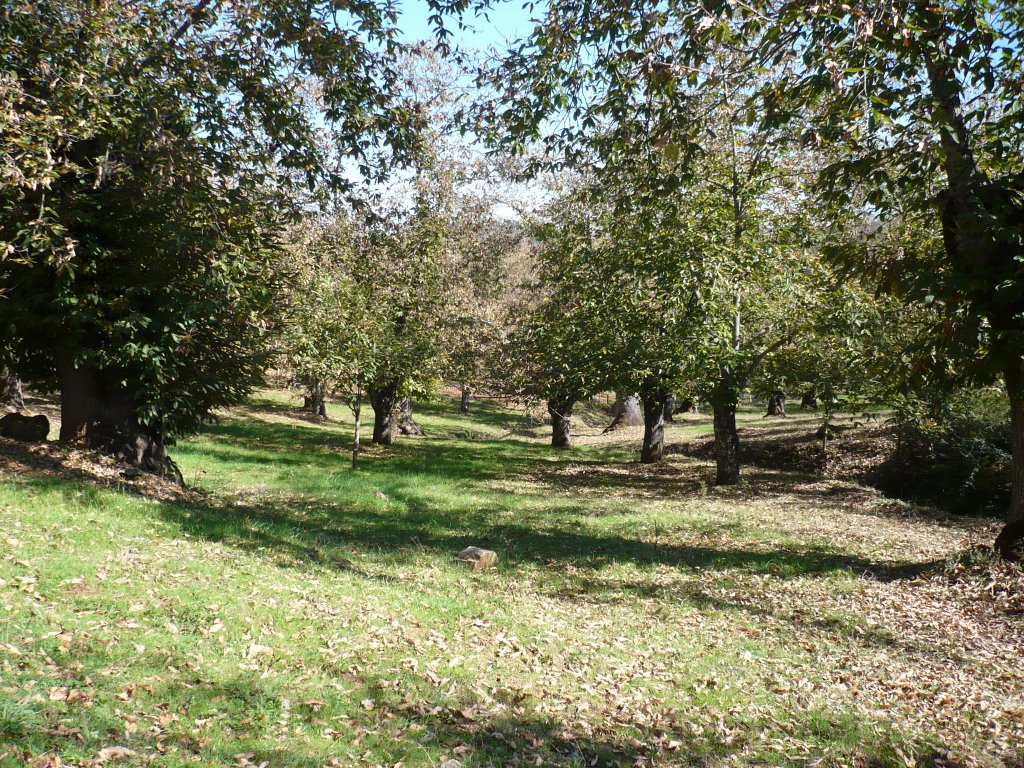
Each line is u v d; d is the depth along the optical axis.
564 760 4.90
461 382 28.72
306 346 18.73
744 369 18.84
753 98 8.83
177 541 8.38
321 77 11.44
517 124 10.05
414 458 24.80
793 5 7.61
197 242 10.66
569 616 8.36
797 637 8.05
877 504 17.22
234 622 6.18
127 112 10.35
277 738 4.52
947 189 9.51
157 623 5.82
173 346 11.11
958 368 9.69
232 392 12.90
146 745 4.09
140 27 10.52
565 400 25.94
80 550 7.14
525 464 24.83
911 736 5.71
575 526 14.22
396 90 12.30
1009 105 8.66
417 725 5.02
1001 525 14.34
